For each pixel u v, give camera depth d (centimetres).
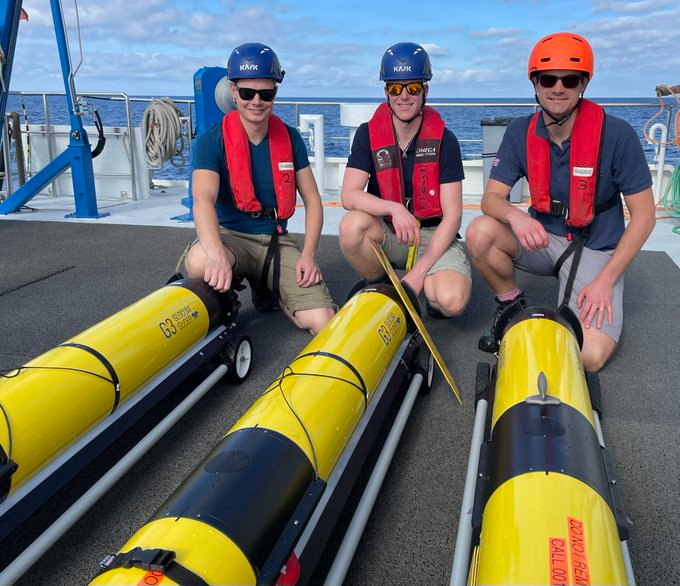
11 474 170
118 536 197
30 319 373
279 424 174
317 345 221
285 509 154
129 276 461
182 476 228
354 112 762
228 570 132
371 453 239
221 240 302
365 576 181
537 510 142
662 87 647
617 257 282
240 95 299
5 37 641
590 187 286
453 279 321
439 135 314
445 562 186
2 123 690
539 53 269
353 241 332
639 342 340
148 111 760
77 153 653
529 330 224
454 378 300
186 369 257
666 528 197
